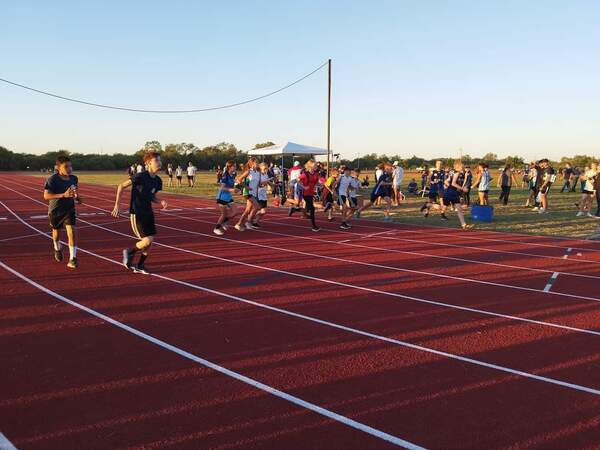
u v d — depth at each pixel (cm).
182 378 432
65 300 662
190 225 1474
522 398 399
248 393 405
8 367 448
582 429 352
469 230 1397
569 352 498
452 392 410
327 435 343
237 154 9975
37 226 1398
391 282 787
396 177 2133
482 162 1742
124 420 360
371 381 430
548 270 880
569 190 3038
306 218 1681
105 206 2081
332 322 587
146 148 10838
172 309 630
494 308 648
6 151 9069
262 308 639
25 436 337
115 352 488
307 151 2561
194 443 332
